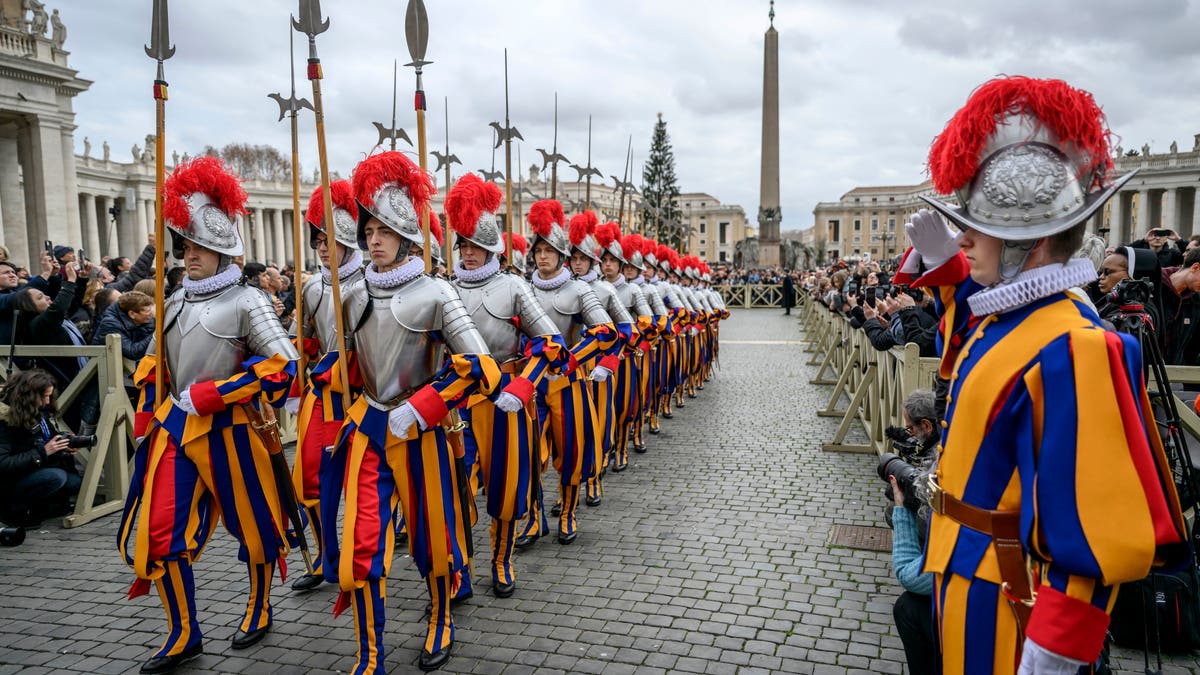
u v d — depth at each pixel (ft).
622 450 23.70
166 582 12.09
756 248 149.28
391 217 11.78
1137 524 5.66
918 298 20.39
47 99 103.14
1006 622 6.56
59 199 105.19
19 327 22.17
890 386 23.26
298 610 14.25
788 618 13.55
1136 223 142.31
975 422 6.66
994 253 6.67
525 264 25.34
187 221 12.27
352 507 11.39
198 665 12.25
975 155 6.58
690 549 16.94
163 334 12.60
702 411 33.86
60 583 15.61
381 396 11.91
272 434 13.00
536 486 15.87
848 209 312.71
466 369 11.48
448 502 12.25
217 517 13.16
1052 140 6.40
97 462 19.67
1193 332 15.97
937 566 7.10
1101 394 5.86
